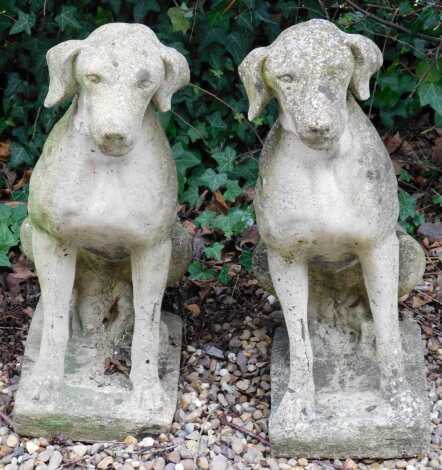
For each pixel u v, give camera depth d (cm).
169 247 176
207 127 238
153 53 162
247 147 242
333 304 191
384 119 244
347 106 166
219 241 229
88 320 191
